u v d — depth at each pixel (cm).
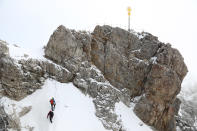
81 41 3203
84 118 2372
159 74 3173
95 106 2670
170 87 3141
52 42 2961
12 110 2128
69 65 2909
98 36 3506
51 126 2080
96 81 2956
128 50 3531
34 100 2345
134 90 3341
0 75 2308
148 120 3048
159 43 3578
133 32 3806
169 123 3200
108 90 2867
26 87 2356
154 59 3409
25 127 2064
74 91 2716
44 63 2639
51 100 2217
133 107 3180
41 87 2502
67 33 2997
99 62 3309
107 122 2531
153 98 3136
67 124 2169
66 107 2377
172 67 3328
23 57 2475
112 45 3397
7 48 2438
